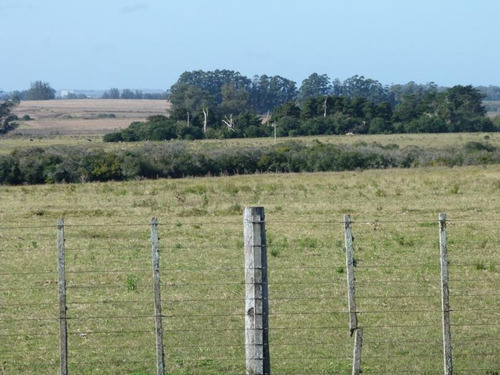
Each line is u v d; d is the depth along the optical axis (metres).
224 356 37.91
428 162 193.00
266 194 116.62
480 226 77.25
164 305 47.31
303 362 36.75
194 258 61.22
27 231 77.56
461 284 51.94
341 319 43.84
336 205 99.00
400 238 68.38
